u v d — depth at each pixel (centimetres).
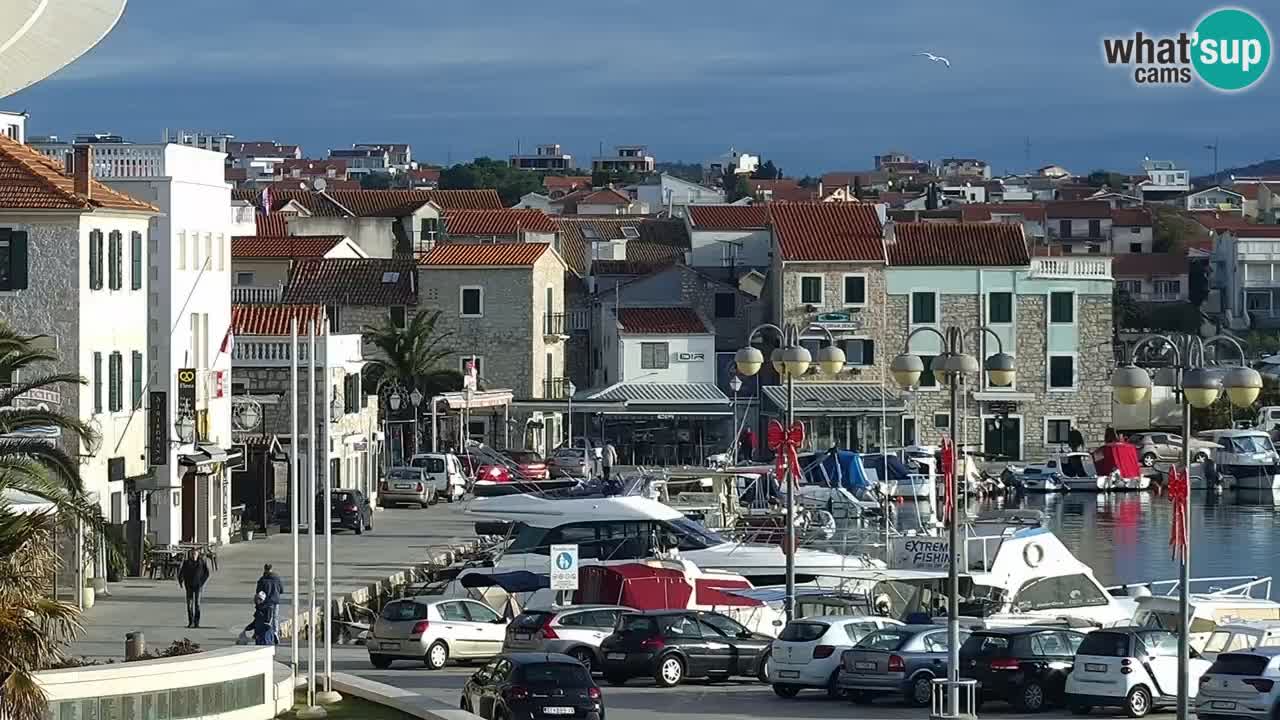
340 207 18500
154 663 3891
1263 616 6406
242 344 10038
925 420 14525
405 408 12669
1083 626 5888
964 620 5816
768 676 5247
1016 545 6450
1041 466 14038
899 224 15050
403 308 13950
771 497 10144
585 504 7019
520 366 13962
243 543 8750
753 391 14738
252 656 4128
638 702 5072
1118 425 15275
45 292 6938
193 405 7888
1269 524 12025
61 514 4659
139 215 7500
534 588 6600
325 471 4775
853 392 14425
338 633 6488
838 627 5200
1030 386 14738
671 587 6150
